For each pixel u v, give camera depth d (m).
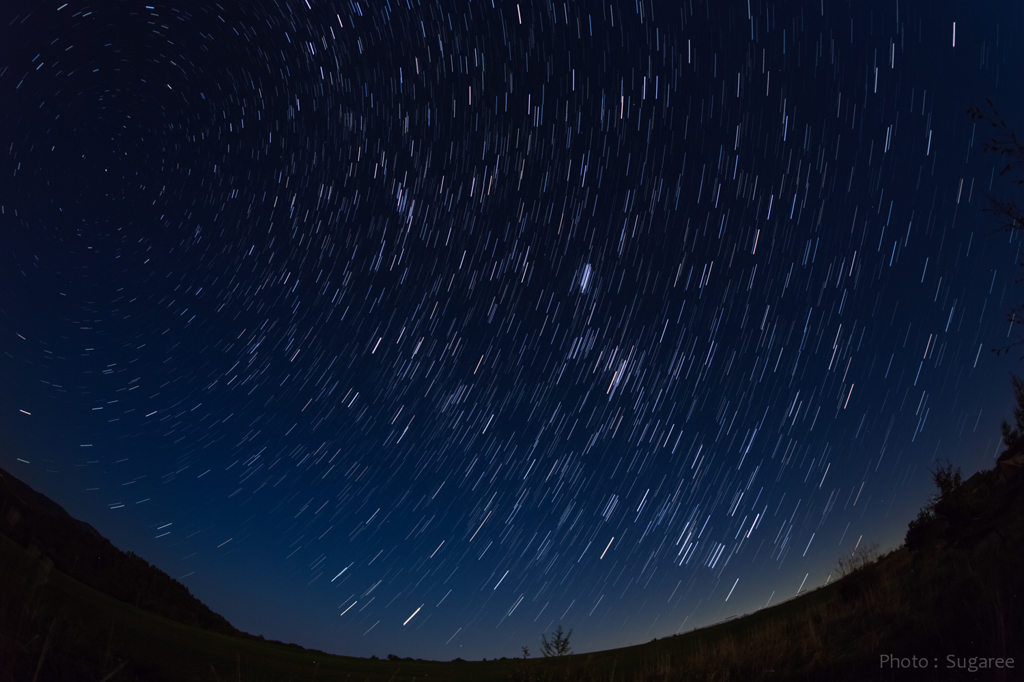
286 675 10.98
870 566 10.74
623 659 13.78
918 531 10.88
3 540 6.21
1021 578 5.86
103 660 6.27
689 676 8.65
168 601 21.02
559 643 9.54
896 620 7.20
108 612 10.81
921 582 8.40
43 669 4.59
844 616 9.00
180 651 9.91
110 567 19.94
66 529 20.62
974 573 6.81
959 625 5.86
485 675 13.56
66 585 11.27
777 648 8.36
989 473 12.32
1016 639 4.99
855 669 6.12
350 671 13.56
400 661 19.17
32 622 5.16
